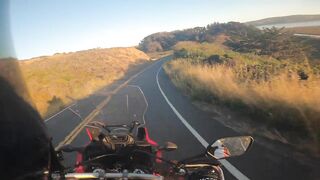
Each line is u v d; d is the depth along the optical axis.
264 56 40.78
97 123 4.90
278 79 18.16
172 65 54.41
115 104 6.64
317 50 35.91
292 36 45.16
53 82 39.97
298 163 9.12
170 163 4.46
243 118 15.57
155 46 177.12
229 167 8.74
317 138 11.01
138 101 6.68
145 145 4.64
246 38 53.25
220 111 17.92
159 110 17.70
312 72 18.70
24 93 3.19
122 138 4.45
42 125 3.39
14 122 2.96
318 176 8.11
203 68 33.41
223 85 20.94
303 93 13.41
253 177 8.03
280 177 8.05
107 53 107.12
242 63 34.03
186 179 4.43
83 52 110.94
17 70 3.12
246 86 19.69
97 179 3.77
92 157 4.41
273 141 11.54
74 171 4.15
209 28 95.25
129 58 104.12
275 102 14.04
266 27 54.81
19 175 2.88
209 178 4.21
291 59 34.19
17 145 2.93
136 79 30.05
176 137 12.46
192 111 18.28
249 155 9.82
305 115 12.01
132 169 4.30
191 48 75.62
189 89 25.89
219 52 52.31
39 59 96.56
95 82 36.62
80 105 7.53
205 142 11.67
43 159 3.26
